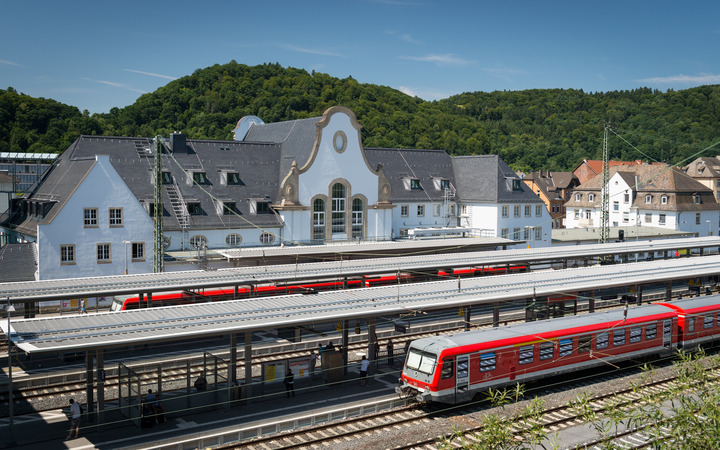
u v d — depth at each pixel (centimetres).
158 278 4350
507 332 3425
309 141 7269
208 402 3203
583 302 5681
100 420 2939
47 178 6644
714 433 1622
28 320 3064
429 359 3162
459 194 8825
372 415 3062
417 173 8694
